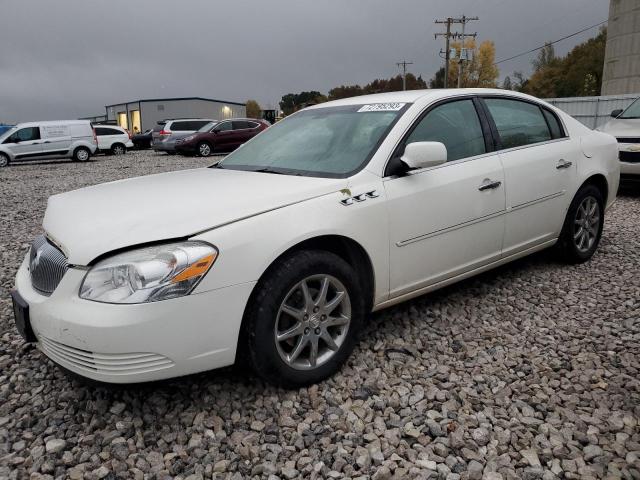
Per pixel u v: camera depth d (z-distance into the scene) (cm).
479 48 6284
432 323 352
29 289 265
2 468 223
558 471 213
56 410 266
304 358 279
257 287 254
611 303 379
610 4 3262
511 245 385
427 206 319
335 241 298
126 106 5112
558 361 299
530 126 408
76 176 1481
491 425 243
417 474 212
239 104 5538
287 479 214
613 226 609
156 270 228
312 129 366
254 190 280
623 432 234
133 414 258
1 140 2028
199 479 215
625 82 3188
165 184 314
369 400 264
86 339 226
